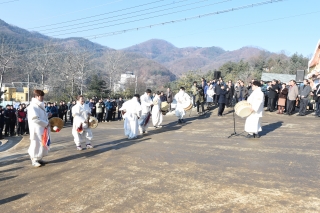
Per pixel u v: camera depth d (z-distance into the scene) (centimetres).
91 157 848
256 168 657
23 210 504
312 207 452
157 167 700
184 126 1425
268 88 1822
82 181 631
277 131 1128
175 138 1093
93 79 4516
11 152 1070
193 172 648
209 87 2083
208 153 818
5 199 559
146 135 1203
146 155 826
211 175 621
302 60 6147
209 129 1281
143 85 7438
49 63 5581
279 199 485
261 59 7181
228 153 807
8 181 672
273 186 543
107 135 1305
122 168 708
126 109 1148
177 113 1532
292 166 661
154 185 579
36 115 770
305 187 532
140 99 1264
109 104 2262
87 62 5028
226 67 6450
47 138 794
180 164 717
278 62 6819
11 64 4481
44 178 676
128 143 1039
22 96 5216
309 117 1498
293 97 1578
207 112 1938
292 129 1156
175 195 523
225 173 630
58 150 1004
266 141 948
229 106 2031
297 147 844
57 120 866
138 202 503
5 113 1723
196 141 1009
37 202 534
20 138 1579
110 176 651
